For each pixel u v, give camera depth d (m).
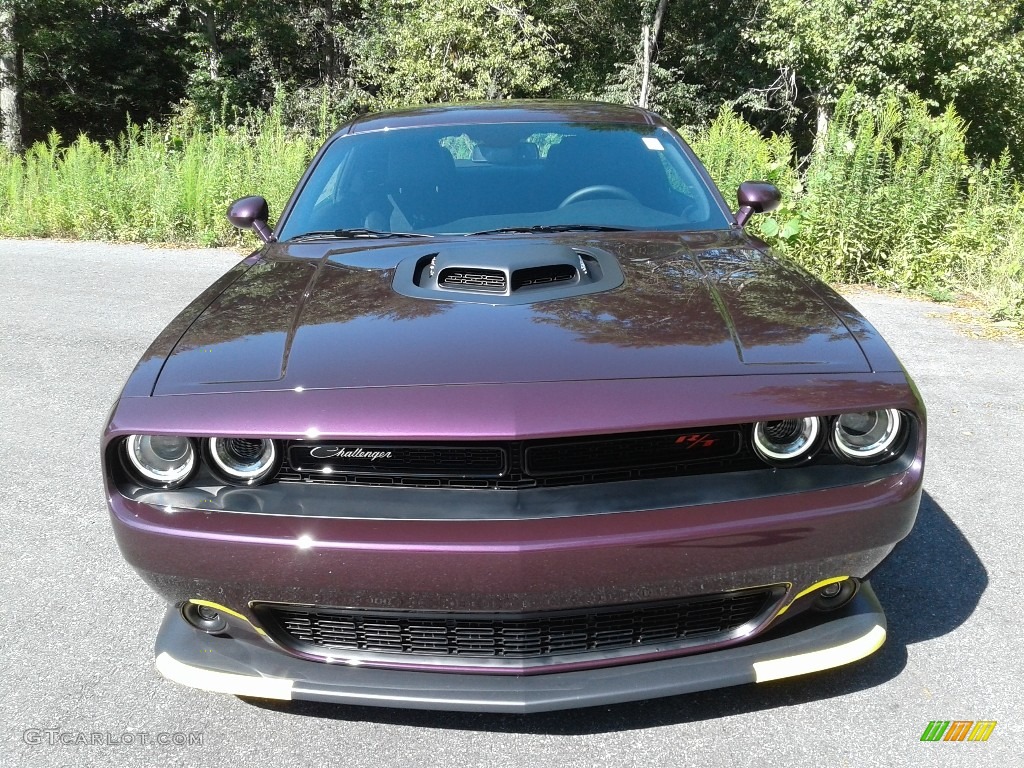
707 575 1.84
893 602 2.63
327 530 1.83
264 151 11.05
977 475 3.59
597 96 25.25
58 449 4.13
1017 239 7.05
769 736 2.08
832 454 1.95
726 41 25.08
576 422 1.80
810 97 23.58
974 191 7.87
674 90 24.80
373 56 24.03
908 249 7.16
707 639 1.98
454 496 1.87
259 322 2.28
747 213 3.29
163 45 30.36
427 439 1.81
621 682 1.91
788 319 2.18
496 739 2.11
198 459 1.95
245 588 1.90
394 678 1.95
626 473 1.89
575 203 3.13
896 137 8.53
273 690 1.97
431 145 3.42
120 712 2.26
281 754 2.08
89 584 2.92
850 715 2.14
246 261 2.93
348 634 1.98
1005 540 3.02
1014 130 19.19
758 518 1.83
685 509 1.84
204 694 2.33
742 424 1.90
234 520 1.88
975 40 17.62
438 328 2.13
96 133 30.81
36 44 26.44
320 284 2.52
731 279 2.46
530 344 2.03
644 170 3.30
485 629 1.92
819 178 7.54
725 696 2.23
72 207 11.30
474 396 1.86
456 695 1.90
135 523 1.92
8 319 6.62
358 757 2.06
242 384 1.98
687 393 1.87
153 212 10.72
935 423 4.20
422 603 1.84
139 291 7.60
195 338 2.22
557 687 1.90
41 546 3.18
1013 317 6.09
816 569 1.91
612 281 2.41
